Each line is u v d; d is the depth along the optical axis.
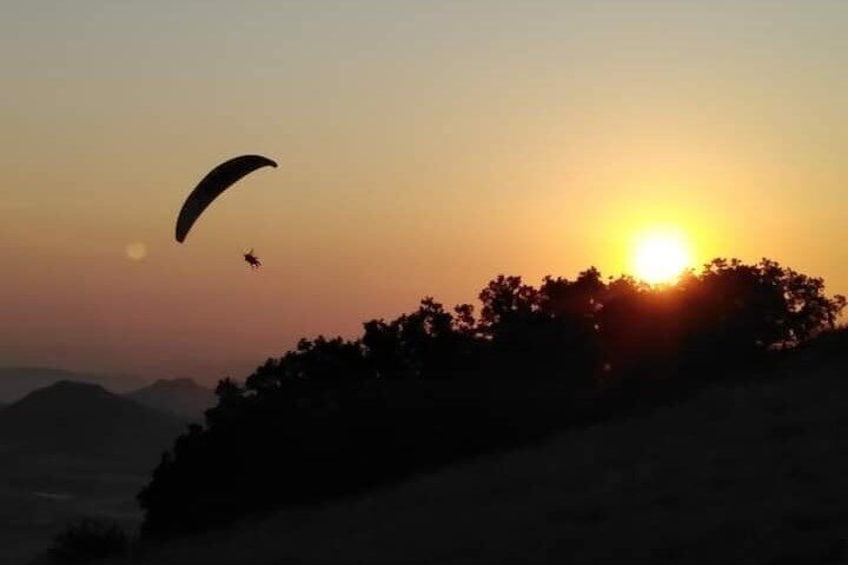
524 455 36.50
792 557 18.94
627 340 47.62
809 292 49.00
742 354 46.78
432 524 27.64
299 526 33.31
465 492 32.06
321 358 49.06
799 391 36.28
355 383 47.28
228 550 30.77
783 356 46.53
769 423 32.03
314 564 25.23
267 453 41.72
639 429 35.97
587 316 48.94
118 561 35.84
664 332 47.34
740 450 29.12
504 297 50.28
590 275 50.06
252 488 41.12
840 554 18.73
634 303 47.84
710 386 42.94
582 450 34.59
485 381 46.53
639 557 20.56
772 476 25.52
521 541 23.48
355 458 40.97
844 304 49.19
